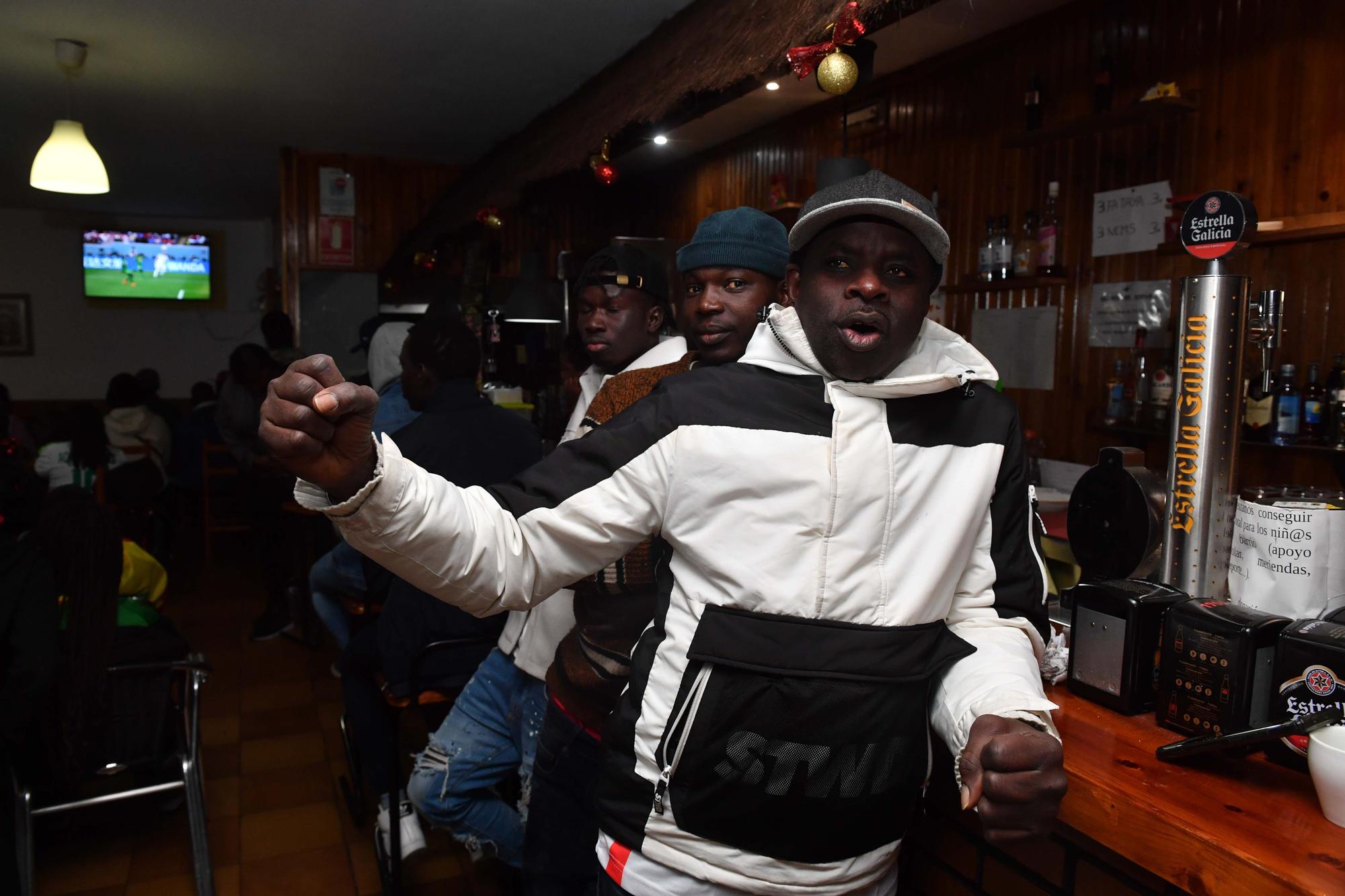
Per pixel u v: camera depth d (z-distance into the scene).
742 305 1.32
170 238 8.79
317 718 3.14
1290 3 2.25
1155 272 2.61
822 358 0.88
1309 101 2.21
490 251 5.01
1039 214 2.93
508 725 1.73
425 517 0.78
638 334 1.72
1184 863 0.77
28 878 1.81
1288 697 0.87
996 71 3.05
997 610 0.96
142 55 3.45
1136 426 2.61
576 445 0.93
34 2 2.89
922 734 0.89
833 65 1.49
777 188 3.77
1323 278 2.22
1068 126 2.67
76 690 1.84
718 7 2.46
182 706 2.12
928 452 0.89
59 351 8.63
